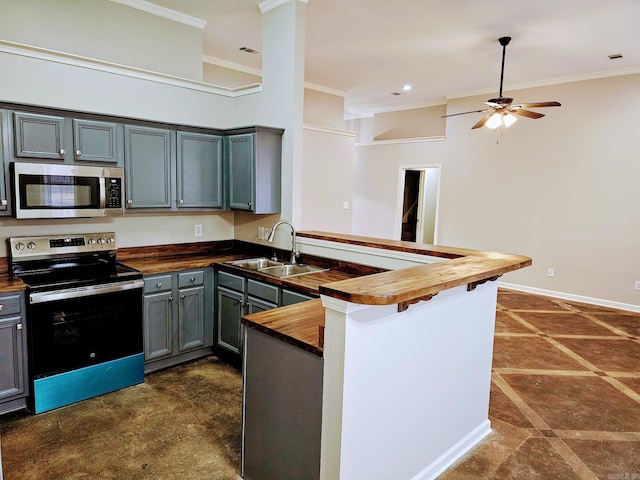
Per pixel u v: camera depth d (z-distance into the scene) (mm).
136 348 3107
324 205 6184
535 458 2375
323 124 6961
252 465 2080
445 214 7148
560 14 3824
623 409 2936
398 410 1887
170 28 4016
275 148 3656
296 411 1813
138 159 3307
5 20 3162
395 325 1792
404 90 6871
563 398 3082
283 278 3033
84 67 3199
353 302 1474
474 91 6727
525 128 6125
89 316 2846
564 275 5895
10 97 2896
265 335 1938
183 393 3016
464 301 2252
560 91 5797
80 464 2221
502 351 3961
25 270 2986
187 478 2137
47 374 2695
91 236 3299
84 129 3006
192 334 3531
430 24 4152
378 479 1834
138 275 3066
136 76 3477
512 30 4242
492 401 3027
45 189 2816
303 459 1801
